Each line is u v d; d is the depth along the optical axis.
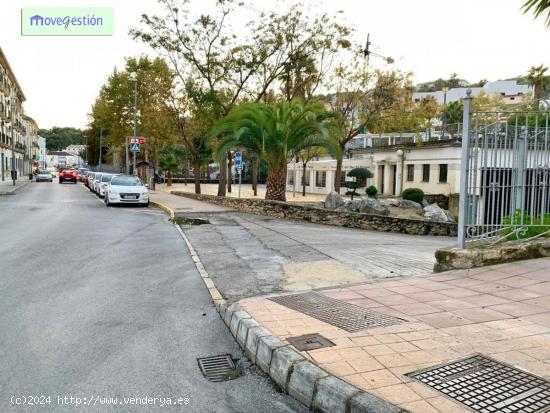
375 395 3.04
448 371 3.39
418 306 5.04
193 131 31.59
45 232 12.18
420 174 31.20
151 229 13.50
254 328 4.33
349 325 4.42
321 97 28.89
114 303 5.81
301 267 7.88
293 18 24.53
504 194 6.96
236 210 19.67
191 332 4.81
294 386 3.45
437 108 37.31
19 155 72.06
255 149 19.84
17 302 5.75
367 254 9.32
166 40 25.38
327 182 42.25
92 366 3.94
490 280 6.06
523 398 3.02
